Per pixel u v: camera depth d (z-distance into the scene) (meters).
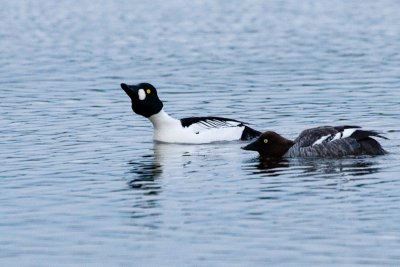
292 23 42.09
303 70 29.66
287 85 26.88
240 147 19.59
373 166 17.19
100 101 25.00
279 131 20.64
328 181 16.25
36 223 14.23
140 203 15.23
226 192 15.77
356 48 34.44
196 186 16.25
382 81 27.12
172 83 27.81
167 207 14.97
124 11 46.81
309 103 23.98
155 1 50.81
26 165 18.02
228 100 24.83
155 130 20.31
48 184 16.56
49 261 12.61
